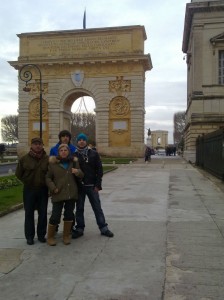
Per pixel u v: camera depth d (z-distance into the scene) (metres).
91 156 5.49
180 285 3.57
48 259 4.37
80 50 32.31
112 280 3.71
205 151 19.00
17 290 3.49
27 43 33.25
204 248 4.77
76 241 5.15
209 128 25.20
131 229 5.81
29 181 5.02
